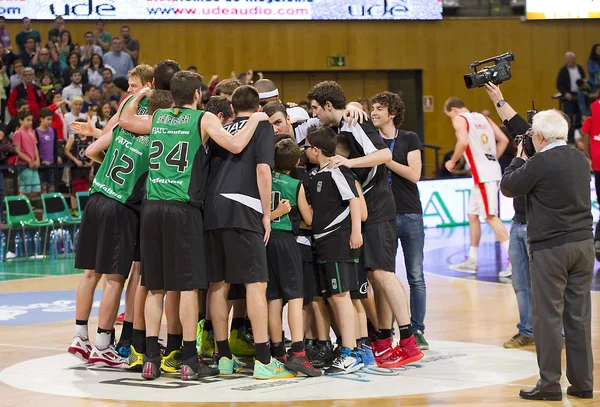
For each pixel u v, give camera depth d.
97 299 12.30
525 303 8.61
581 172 6.59
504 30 26.30
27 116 17.94
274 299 7.70
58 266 16.33
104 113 18.97
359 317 8.00
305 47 25.00
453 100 14.49
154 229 7.32
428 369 7.68
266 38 24.67
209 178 7.48
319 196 7.70
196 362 7.40
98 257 7.88
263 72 24.86
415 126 26.30
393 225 8.04
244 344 8.48
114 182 7.90
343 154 7.93
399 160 8.58
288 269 7.59
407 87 26.22
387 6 25.09
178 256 7.23
